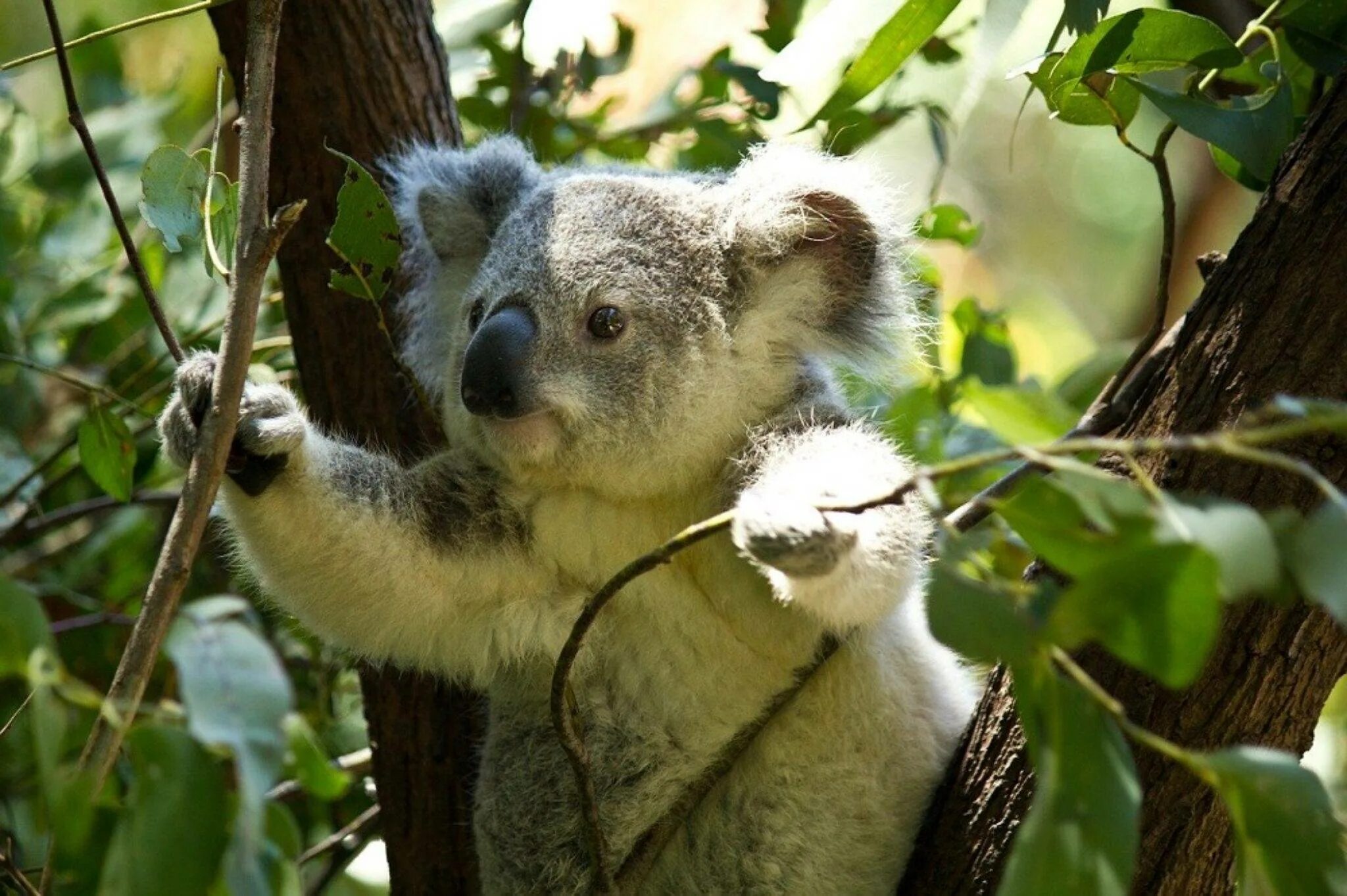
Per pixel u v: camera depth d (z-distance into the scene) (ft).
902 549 15.47
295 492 16.06
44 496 25.43
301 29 20.33
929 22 17.16
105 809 10.99
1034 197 58.29
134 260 14.98
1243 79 18.79
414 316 20.42
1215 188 48.01
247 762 9.07
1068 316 55.62
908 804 17.65
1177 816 14.34
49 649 9.68
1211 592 9.19
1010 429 22.24
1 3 40.47
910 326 19.03
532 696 18.34
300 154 20.52
